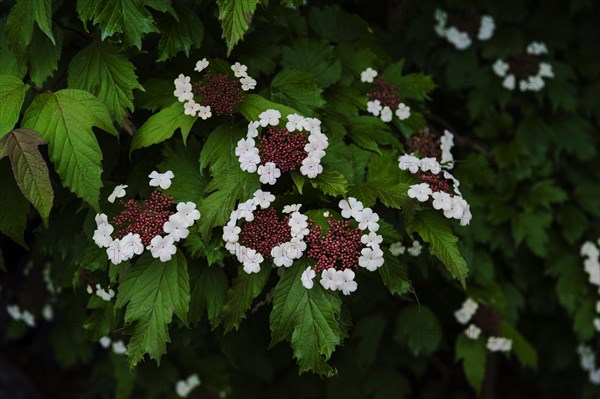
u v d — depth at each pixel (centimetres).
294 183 127
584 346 173
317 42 139
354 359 172
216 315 127
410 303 161
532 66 164
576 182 174
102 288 133
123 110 127
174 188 128
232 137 127
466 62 166
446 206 124
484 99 166
